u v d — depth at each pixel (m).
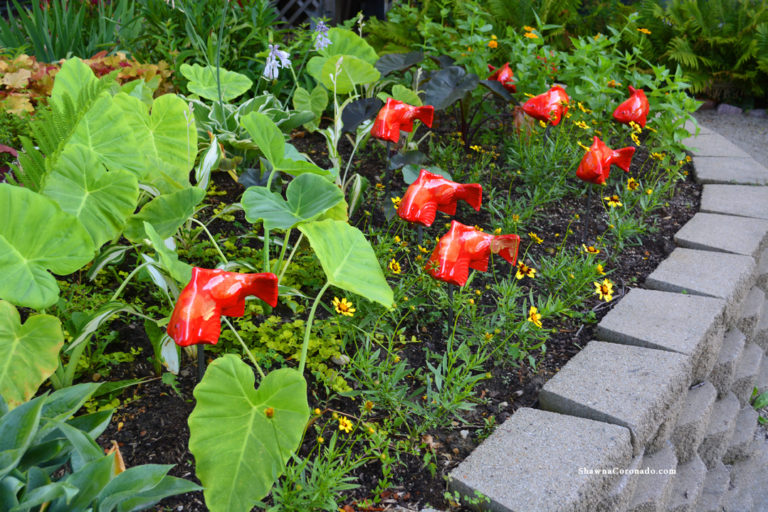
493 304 3.05
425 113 3.50
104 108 2.52
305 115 3.93
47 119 2.13
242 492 1.72
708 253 3.62
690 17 7.36
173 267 2.05
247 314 2.69
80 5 5.89
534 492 1.99
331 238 2.24
